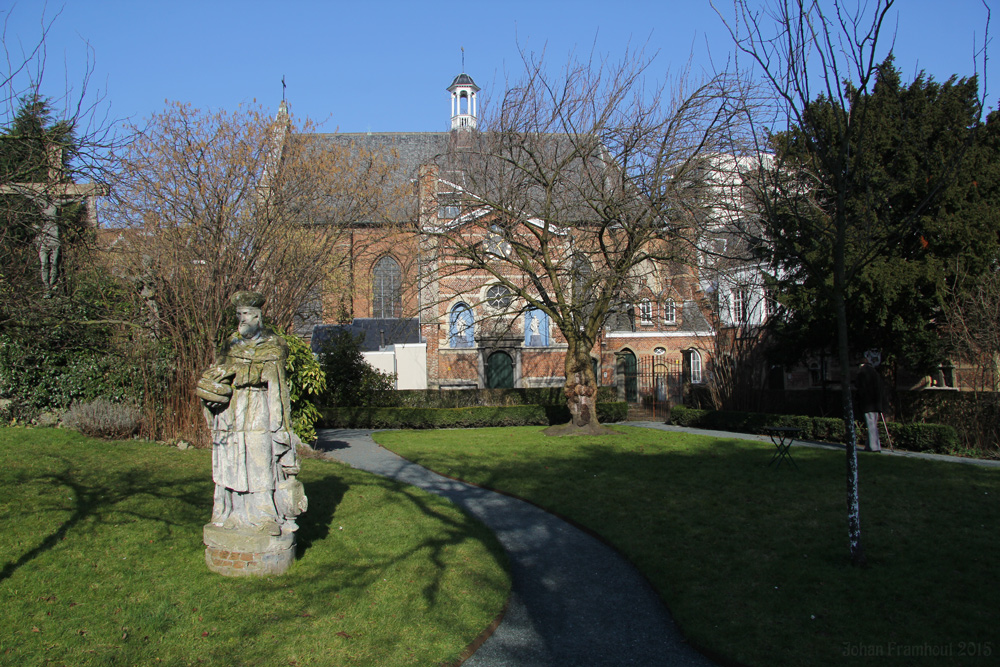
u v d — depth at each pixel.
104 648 5.45
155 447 12.62
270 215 16.81
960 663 5.51
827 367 27.52
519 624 6.80
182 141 17.23
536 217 19.31
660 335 37.22
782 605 6.79
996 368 15.25
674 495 11.06
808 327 19.69
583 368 19.42
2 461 10.40
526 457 15.12
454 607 6.87
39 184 11.28
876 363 15.32
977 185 17.09
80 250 14.10
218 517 7.30
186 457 11.87
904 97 15.09
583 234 19.64
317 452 14.68
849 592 6.95
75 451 11.51
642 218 18.14
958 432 15.59
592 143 18.36
